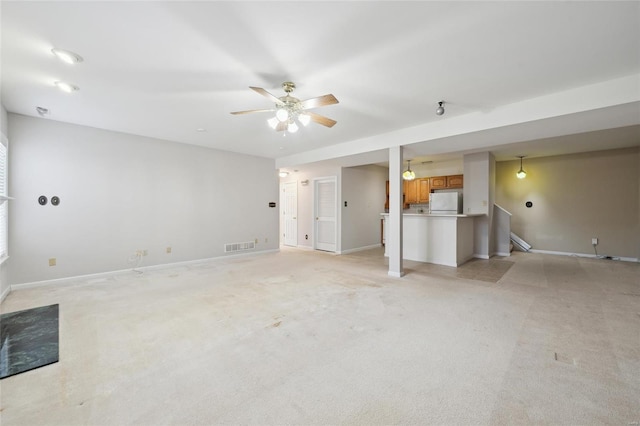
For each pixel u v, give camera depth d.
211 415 1.50
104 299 3.33
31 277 3.81
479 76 2.63
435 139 3.99
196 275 4.51
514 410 1.52
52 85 2.82
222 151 5.91
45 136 3.89
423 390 1.70
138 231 4.77
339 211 6.88
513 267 5.10
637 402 1.57
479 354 2.10
